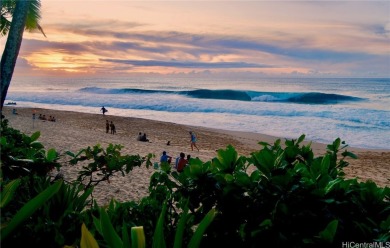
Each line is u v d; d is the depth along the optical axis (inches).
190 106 2330.2
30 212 55.1
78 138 852.0
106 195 361.1
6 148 137.1
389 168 828.6
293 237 73.0
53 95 3304.6
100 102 2652.6
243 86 5246.1
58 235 72.2
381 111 2089.1
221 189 82.9
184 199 87.1
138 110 2261.3
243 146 1105.4
